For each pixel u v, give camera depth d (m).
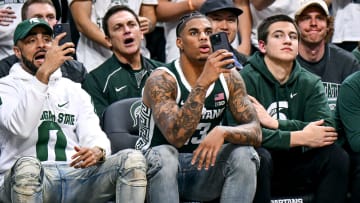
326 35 12.37
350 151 11.18
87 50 13.28
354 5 14.45
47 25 10.07
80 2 13.20
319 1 12.14
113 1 13.41
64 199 9.56
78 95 10.31
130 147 10.73
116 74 11.95
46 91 9.70
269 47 11.05
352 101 11.02
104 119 10.95
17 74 10.05
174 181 9.24
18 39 10.05
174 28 13.84
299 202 10.76
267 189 10.17
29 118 9.59
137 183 9.07
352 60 12.47
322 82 12.28
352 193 10.74
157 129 9.67
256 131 9.59
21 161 8.97
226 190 9.38
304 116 11.13
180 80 9.66
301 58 12.35
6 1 13.20
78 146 10.17
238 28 13.92
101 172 9.40
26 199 8.85
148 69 12.15
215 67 9.16
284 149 10.64
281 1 13.89
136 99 11.04
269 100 11.09
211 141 9.26
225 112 10.12
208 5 12.47
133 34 11.97
